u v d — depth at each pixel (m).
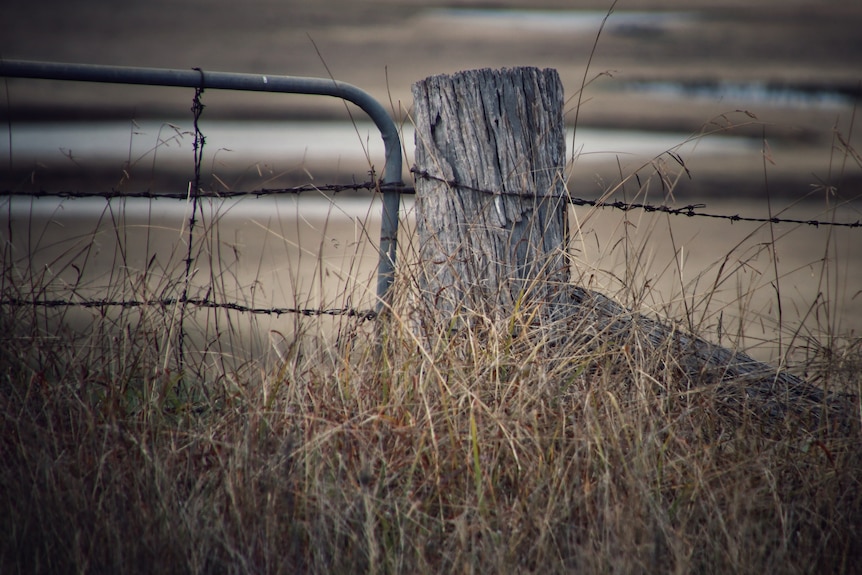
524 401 11.16
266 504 10.06
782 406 12.31
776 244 37.47
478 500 10.09
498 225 12.63
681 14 131.50
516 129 12.64
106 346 12.18
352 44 112.50
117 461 10.51
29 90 73.00
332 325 12.63
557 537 9.98
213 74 11.84
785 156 55.84
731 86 84.31
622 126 65.19
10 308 12.14
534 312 11.98
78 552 9.39
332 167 50.69
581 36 117.69
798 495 10.84
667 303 12.70
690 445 11.21
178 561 9.48
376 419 10.95
